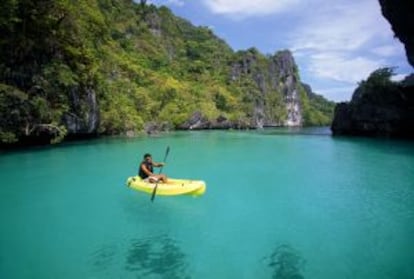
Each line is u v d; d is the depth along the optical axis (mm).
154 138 43656
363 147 32438
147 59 90750
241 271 8172
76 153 25859
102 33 42281
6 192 14758
